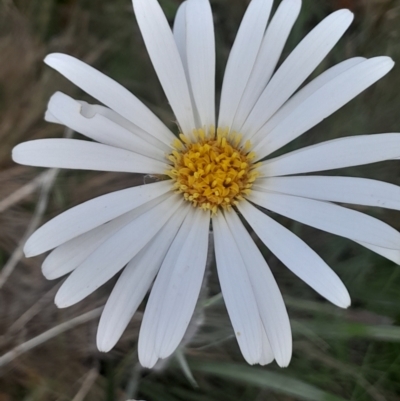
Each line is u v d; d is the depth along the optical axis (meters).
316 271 0.05
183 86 0.05
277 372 0.06
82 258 0.05
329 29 0.05
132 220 0.05
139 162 0.05
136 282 0.05
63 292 0.05
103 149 0.05
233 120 0.06
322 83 0.05
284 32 0.05
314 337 0.06
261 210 0.05
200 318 0.06
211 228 0.05
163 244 0.05
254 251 0.05
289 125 0.05
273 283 0.05
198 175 0.05
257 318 0.05
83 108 0.05
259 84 0.06
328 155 0.05
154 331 0.05
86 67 0.05
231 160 0.06
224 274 0.05
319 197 0.05
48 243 0.05
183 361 0.06
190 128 0.06
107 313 0.05
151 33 0.05
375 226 0.05
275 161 0.05
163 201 0.05
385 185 0.05
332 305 0.06
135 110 0.05
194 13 0.05
